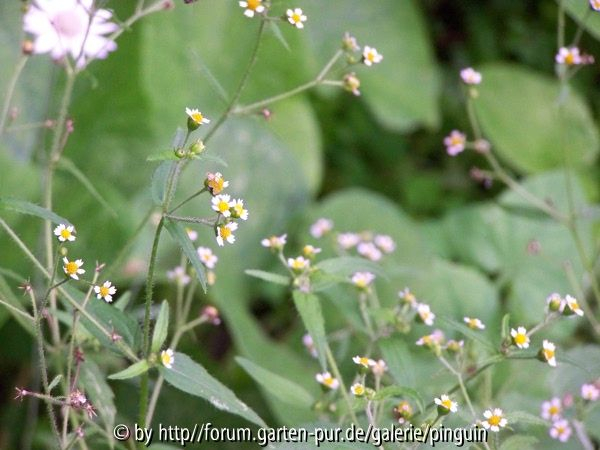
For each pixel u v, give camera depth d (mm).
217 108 794
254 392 706
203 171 744
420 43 989
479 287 736
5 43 723
